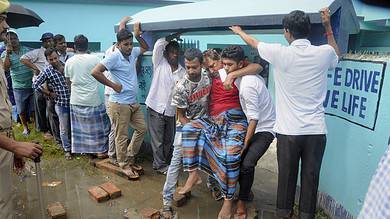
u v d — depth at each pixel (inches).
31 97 226.2
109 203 140.6
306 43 105.3
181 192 136.6
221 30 154.7
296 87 106.3
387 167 40.7
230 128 120.5
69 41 286.4
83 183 159.8
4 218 92.0
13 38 209.6
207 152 122.3
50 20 276.8
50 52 179.5
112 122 167.2
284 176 114.7
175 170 126.9
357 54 119.3
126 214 128.0
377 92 101.1
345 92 118.0
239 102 122.2
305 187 112.8
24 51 244.4
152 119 163.5
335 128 123.9
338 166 121.4
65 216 127.2
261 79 119.0
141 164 181.8
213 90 124.8
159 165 169.0
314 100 107.2
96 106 180.2
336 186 122.7
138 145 167.8
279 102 112.2
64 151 191.9
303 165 112.7
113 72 152.9
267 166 179.2
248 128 115.0
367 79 105.8
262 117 120.4
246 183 120.0
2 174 89.5
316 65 103.8
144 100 186.1
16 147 82.3
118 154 165.6
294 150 110.6
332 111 125.9
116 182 160.6
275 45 108.6
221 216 120.7
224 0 155.3
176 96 125.3
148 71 179.9
